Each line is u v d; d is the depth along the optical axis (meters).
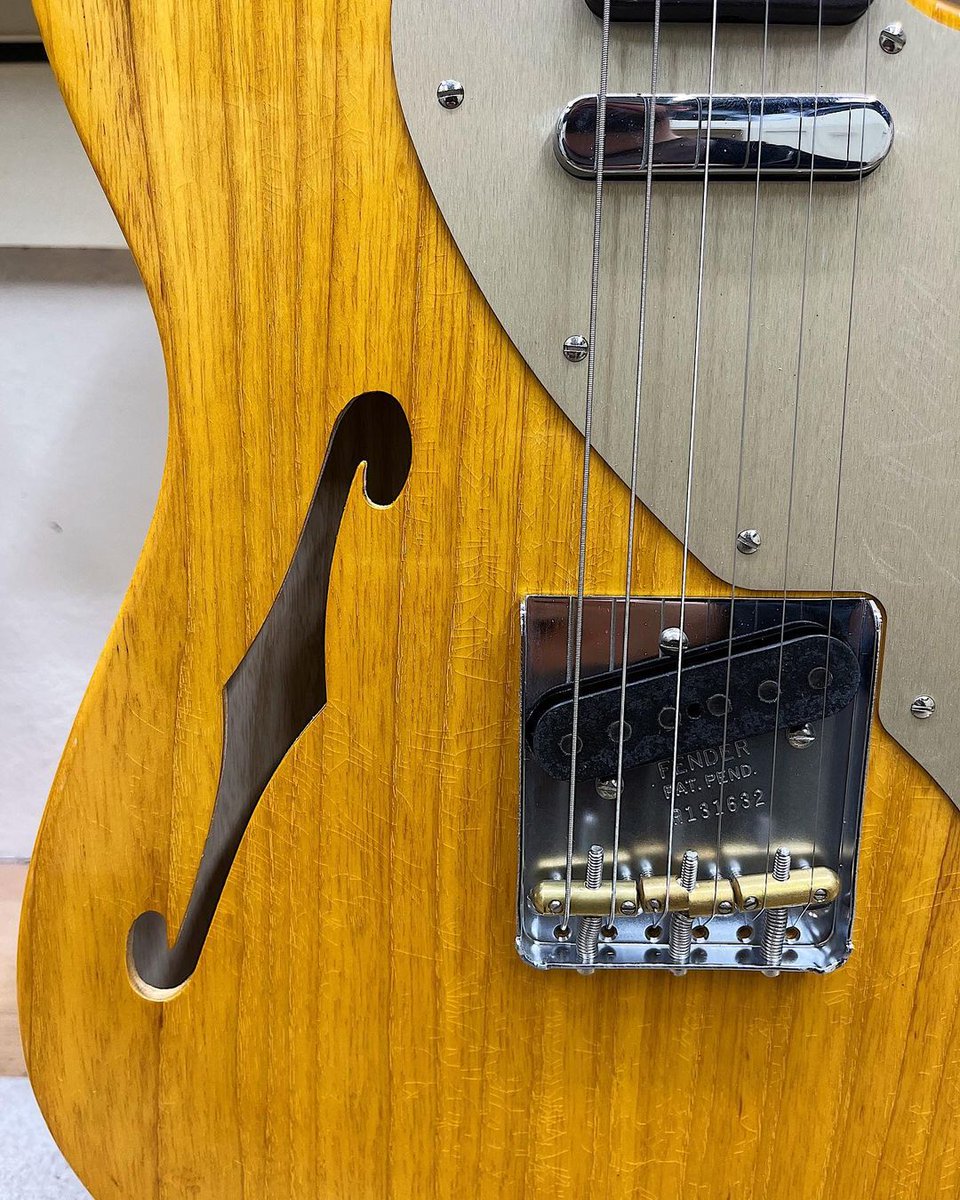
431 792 0.23
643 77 0.20
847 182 0.20
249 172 0.21
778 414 0.21
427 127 0.20
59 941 0.24
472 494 0.22
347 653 0.23
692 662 0.22
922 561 0.22
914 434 0.21
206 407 0.22
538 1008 0.24
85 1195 0.31
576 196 0.21
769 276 0.21
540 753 0.22
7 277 0.36
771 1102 0.24
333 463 0.22
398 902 0.24
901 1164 0.25
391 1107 0.25
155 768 0.23
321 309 0.21
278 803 0.23
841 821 0.23
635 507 0.22
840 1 0.19
